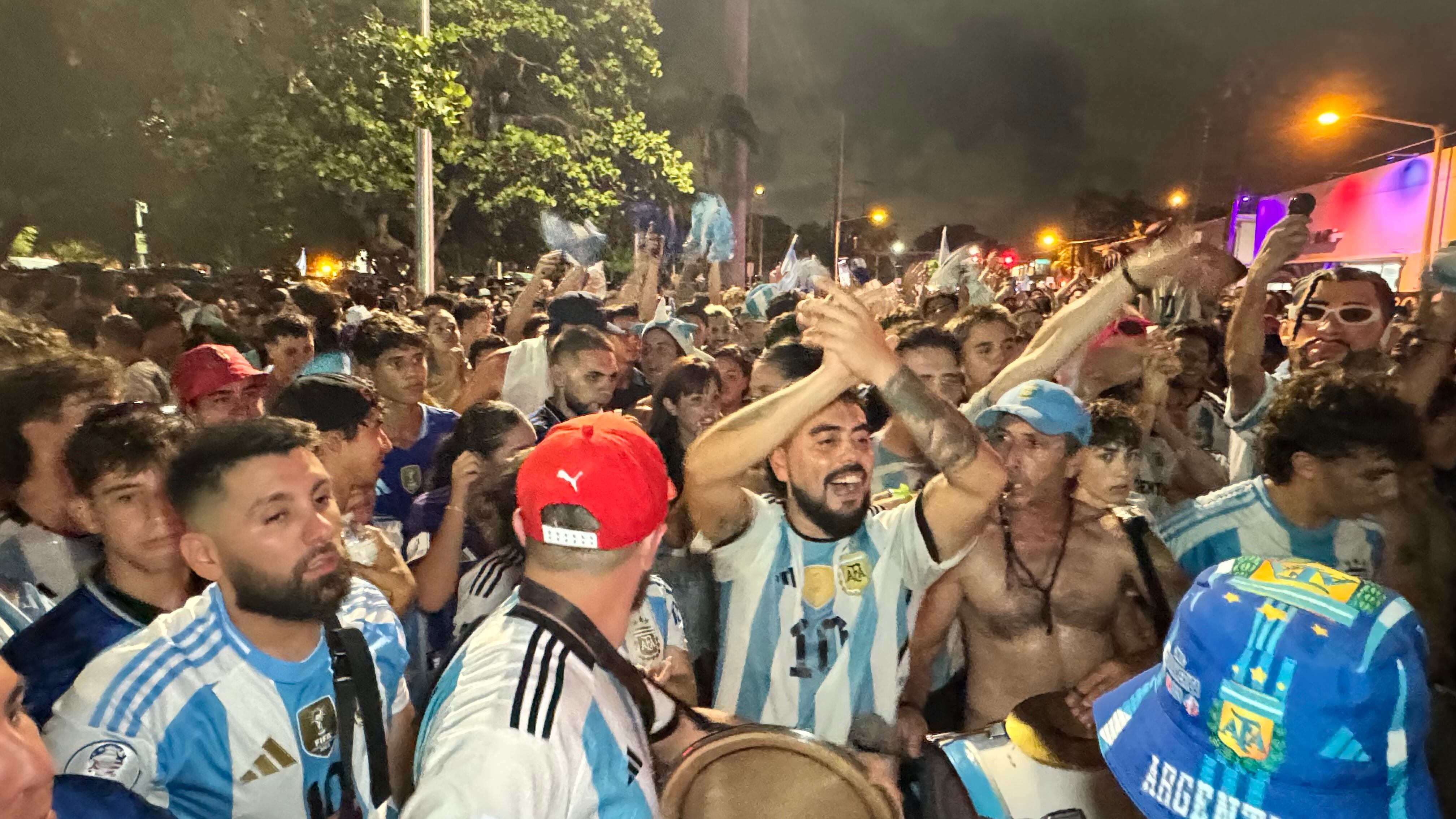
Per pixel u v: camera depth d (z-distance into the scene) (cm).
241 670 160
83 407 213
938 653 244
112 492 174
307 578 157
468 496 262
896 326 432
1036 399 228
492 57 1580
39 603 203
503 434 265
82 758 146
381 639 181
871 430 315
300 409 238
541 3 1639
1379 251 1528
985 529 230
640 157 1691
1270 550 239
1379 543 224
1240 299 324
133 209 1217
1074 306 280
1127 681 123
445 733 124
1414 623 94
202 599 166
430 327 514
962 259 644
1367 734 91
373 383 349
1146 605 229
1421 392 273
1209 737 99
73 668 172
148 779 152
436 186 1538
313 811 167
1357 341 309
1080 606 226
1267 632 95
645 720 142
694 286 906
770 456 225
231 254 1332
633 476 137
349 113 1091
